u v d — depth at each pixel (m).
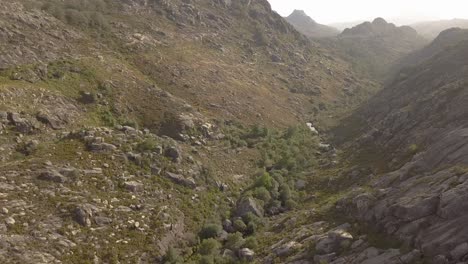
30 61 49.59
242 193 40.66
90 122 44.06
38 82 45.97
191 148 45.72
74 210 28.52
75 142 37.06
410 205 23.94
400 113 51.62
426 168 30.47
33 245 24.72
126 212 30.78
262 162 49.53
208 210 35.88
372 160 44.03
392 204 25.83
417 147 38.72
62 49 56.78
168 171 37.78
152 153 38.59
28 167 31.23
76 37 62.84
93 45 63.59
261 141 55.12
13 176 29.69
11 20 55.78
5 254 23.28
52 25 61.50
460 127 36.44
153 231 30.16
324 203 35.88
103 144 37.00
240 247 30.22
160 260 28.11
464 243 19.77
